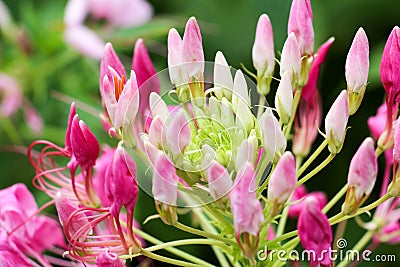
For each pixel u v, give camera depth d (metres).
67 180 0.45
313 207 0.38
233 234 0.41
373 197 0.54
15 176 0.57
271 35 0.42
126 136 0.40
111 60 0.42
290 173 0.39
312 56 0.42
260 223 0.39
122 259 0.41
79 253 0.41
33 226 0.45
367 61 0.41
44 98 0.57
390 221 0.46
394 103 0.42
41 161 0.47
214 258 0.54
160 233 0.53
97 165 0.46
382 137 0.43
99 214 0.42
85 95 0.57
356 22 0.57
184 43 0.40
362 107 0.55
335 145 0.40
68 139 0.43
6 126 0.57
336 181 0.54
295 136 0.46
